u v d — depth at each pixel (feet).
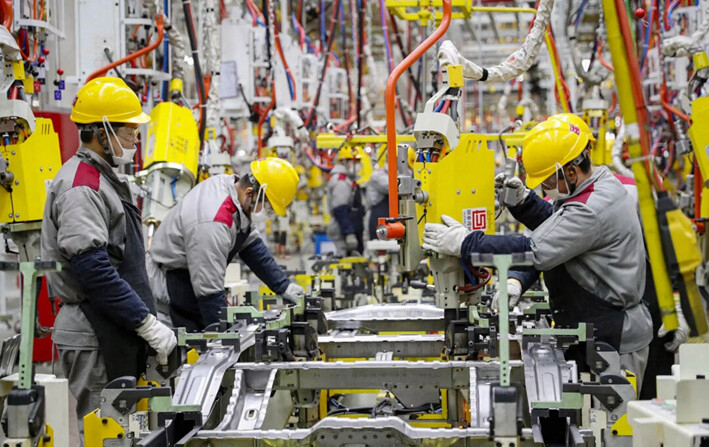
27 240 18.37
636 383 14.97
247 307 16.67
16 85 18.47
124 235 16.01
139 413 12.60
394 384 13.69
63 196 15.07
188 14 27.02
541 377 12.56
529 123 31.71
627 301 15.76
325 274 30.04
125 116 15.72
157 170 23.16
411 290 28.22
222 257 18.80
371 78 45.42
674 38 20.92
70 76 24.44
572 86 39.14
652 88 32.86
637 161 10.16
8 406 9.76
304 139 34.42
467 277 15.71
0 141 18.10
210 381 12.92
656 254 10.13
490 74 16.83
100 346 15.78
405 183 14.75
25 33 19.99
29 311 9.77
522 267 15.25
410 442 11.21
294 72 41.19
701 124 18.58
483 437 11.14
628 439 11.61
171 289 20.16
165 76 24.99
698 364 10.06
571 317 16.31
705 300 19.36
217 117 28.86
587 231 15.16
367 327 19.29
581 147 15.80
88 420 12.15
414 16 29.48
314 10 54.29
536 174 16.05
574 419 11.45
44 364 27.22
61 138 26.43
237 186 19.56
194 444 11.43
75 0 23.89
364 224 50.39
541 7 16.69
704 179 18.86
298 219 57.31
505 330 9.85
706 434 8.48
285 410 16.55
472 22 57.00
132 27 24.76
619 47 10.14
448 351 15.35
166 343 15.34
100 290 15.01
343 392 20.13
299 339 15.49
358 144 31.73
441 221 15.07
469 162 15.24
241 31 35.37
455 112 15.76
